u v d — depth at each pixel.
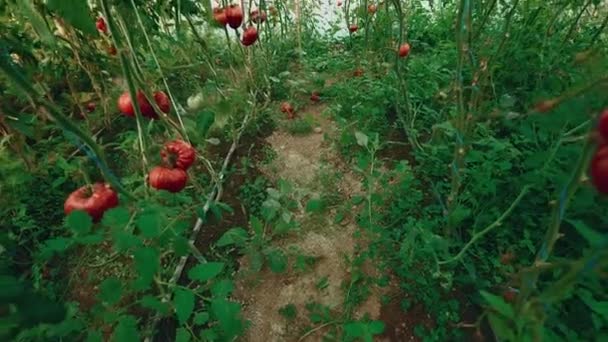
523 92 3.14
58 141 3.01
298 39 4.98
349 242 2.62
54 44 2.10
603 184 0.75
